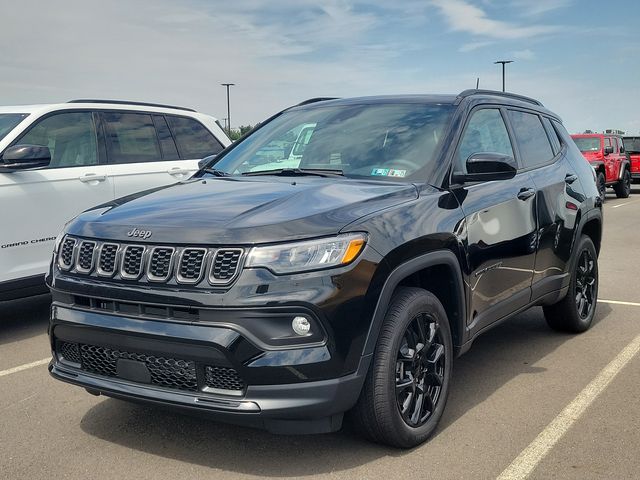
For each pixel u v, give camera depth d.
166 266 3.17
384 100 4.77
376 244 3.28
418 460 3.46
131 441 3.71
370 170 4.13
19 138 6.11
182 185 4.17
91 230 3.47
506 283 4.51
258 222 3.18
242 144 4.97
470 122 4.48
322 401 3.09
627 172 22.42
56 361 3.62
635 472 3.33
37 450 3.60
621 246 11.12
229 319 3.04
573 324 5.74
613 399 4.31
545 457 3.49
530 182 4.91
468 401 4.29
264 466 3.41
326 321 3.08
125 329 3.22
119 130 6.94
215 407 3.08
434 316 3.70
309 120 4.81
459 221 3.91
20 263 5.89
